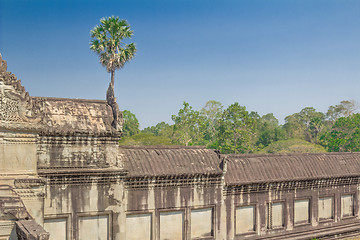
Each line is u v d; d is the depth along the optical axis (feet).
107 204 50.72
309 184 72.49
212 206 60.80
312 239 71.61
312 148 233.96
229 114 224.33
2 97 41.57
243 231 65.10
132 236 53.78
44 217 46.06
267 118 433.48
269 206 67.97
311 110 363.35
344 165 78.64
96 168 50.21
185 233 57.77
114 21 103.45
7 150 42.37
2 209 35.53
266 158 70.44
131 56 106.11
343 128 256.93
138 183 53.62
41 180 43.68
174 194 57.06
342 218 77.87
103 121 52.03
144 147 58.29
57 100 51.88
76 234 48.32
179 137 237.66
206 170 59.31
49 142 47.26
